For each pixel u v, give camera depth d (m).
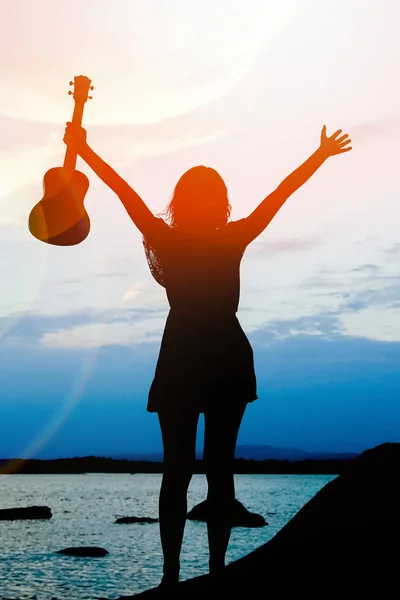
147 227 3.00
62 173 3.38
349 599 2.44
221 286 2.96
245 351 2.97
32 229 3.44
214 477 2.96
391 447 3.40
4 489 79.62
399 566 2.55
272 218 3.04
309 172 3.07
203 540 22.23
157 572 19.05
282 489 73.31
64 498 60.78
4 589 16.62
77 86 3.17
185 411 2.88
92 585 17.20
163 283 3.05
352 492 3.14
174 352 2.92
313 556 2.76
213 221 3.01
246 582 2.71
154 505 50.44
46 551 23.12
